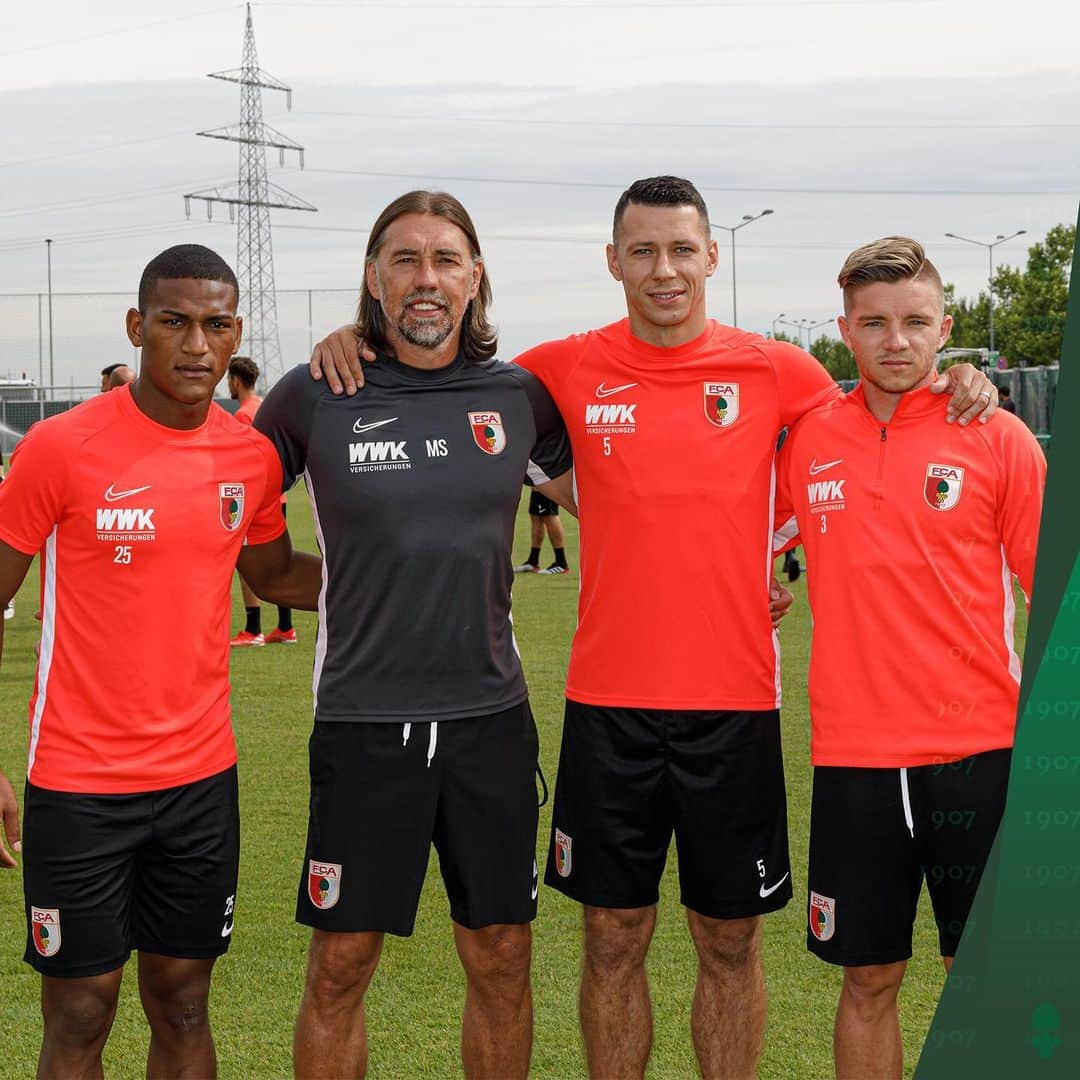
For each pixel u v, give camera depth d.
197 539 2.91
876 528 2.99
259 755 6.22
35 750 2.86
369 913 3.05
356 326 3.23
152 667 2.86
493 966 3.15
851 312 3.02
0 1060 3.29
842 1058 3.02
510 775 3.12
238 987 3.74
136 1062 3.35
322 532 3.11
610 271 3.42
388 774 3.03
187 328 2.83
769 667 3.31
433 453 3.07
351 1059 3.13
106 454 2.85
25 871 2.87
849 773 2.99
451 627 3.04
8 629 10.27
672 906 4.42
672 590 3.22
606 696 3.28
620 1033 3.31
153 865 2.92
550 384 3.40
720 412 3.27
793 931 4.16
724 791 3.25
